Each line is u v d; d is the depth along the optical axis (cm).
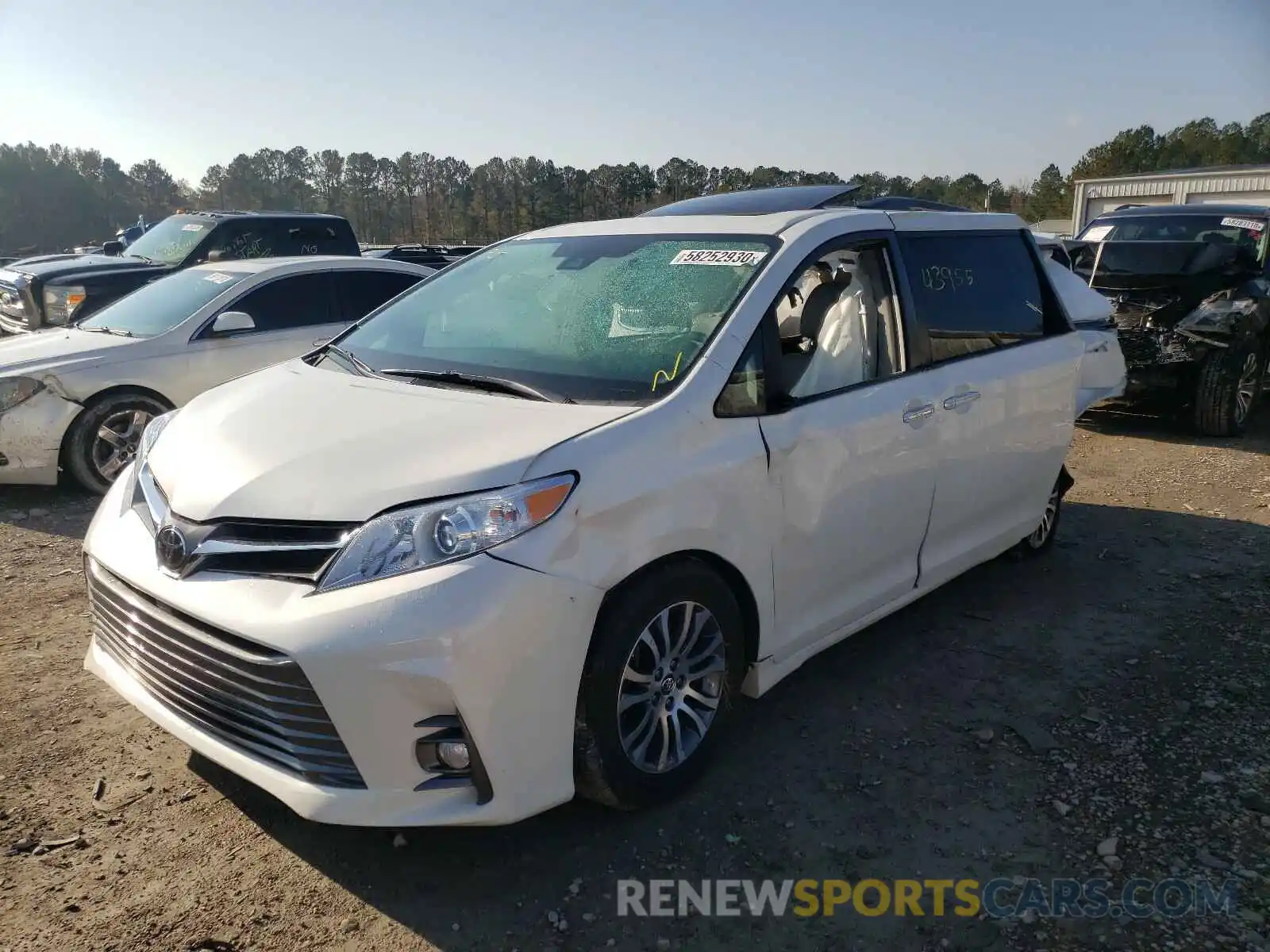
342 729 237
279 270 735
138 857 273
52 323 1043
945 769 323
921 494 377
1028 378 432
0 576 489
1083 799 306
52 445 620
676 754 296
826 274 357
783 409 315
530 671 246
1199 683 383
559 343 334
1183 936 247
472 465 255
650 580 273
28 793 300
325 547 246
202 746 266
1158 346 837
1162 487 684
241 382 366
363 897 260
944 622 446
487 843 283
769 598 316
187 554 259
